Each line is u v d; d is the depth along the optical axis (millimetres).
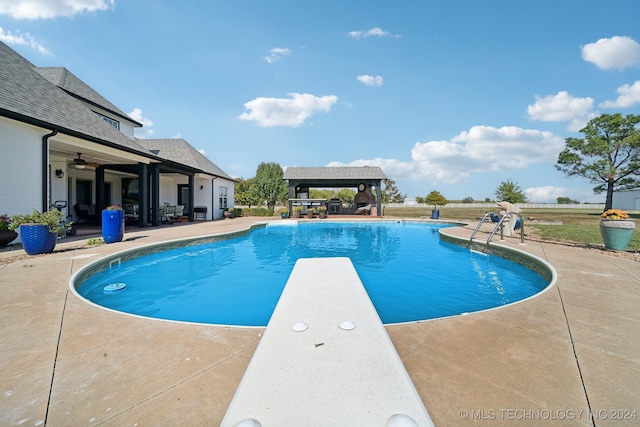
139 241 8234
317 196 40906
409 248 9797
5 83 7723
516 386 1868
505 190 23094
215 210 20172
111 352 2305
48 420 1578
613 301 3537
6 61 8789
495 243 8266
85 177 15000
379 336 2408
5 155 7137
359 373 1862
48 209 8086
